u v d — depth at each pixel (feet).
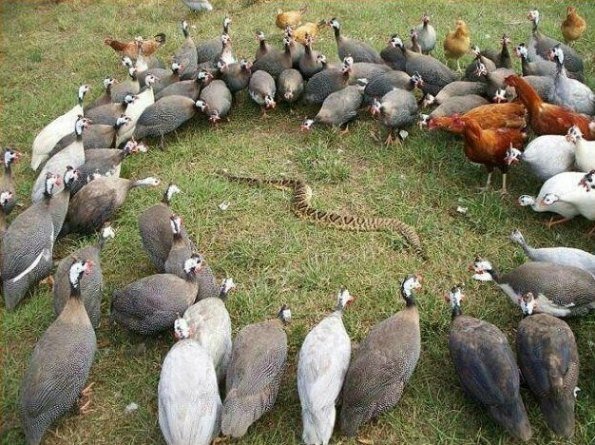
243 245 7.89
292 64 11.09
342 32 13.46
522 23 13.41
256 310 7.02
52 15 15.74
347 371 5.76
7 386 6.39
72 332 5.91
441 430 5.74
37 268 7.30
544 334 5.74
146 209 8.09
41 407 5.56
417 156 9.21
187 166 9.60
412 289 6.05
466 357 5.67
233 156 9.72
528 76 9.96
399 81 9.93
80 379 5.81
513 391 5.39
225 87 10.53
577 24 11.97
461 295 6.25
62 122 9.77
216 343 6.06
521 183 8.68
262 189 8.93
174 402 5.32
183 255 7.01
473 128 8.21
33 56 13.46
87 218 8.09
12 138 10.64
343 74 10.16
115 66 12.96
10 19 15.74
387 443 5.70
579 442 5.54
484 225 8.00
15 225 7.34
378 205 8.50
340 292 6.43
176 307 6.45
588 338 6.43
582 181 7.36
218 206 8.64
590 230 7.84
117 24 14.88
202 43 12.60
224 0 15.75
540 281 6.38
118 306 6.60
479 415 5.85
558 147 8.13
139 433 5.90
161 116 9.79
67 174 7.89
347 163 9.40
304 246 7.91
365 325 6.84
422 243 7.82
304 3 15.15
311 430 5.44
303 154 9.53
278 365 5.83
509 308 6.93
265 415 5.98
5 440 5.88
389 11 14.38
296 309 7.08
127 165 9.57
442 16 14.01
